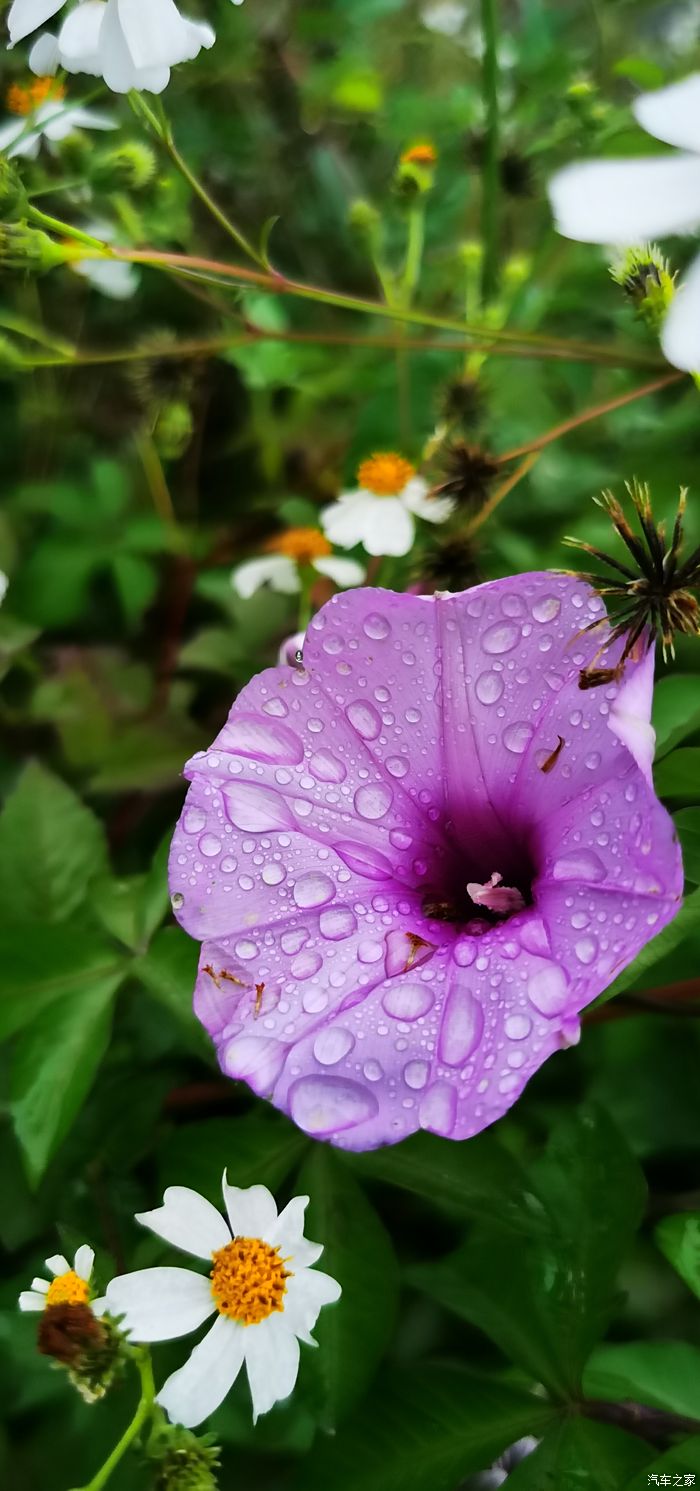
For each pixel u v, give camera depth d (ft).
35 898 0.67
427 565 0.74
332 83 1.21
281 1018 0.47
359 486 0.83
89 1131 0.66
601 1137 0.53
